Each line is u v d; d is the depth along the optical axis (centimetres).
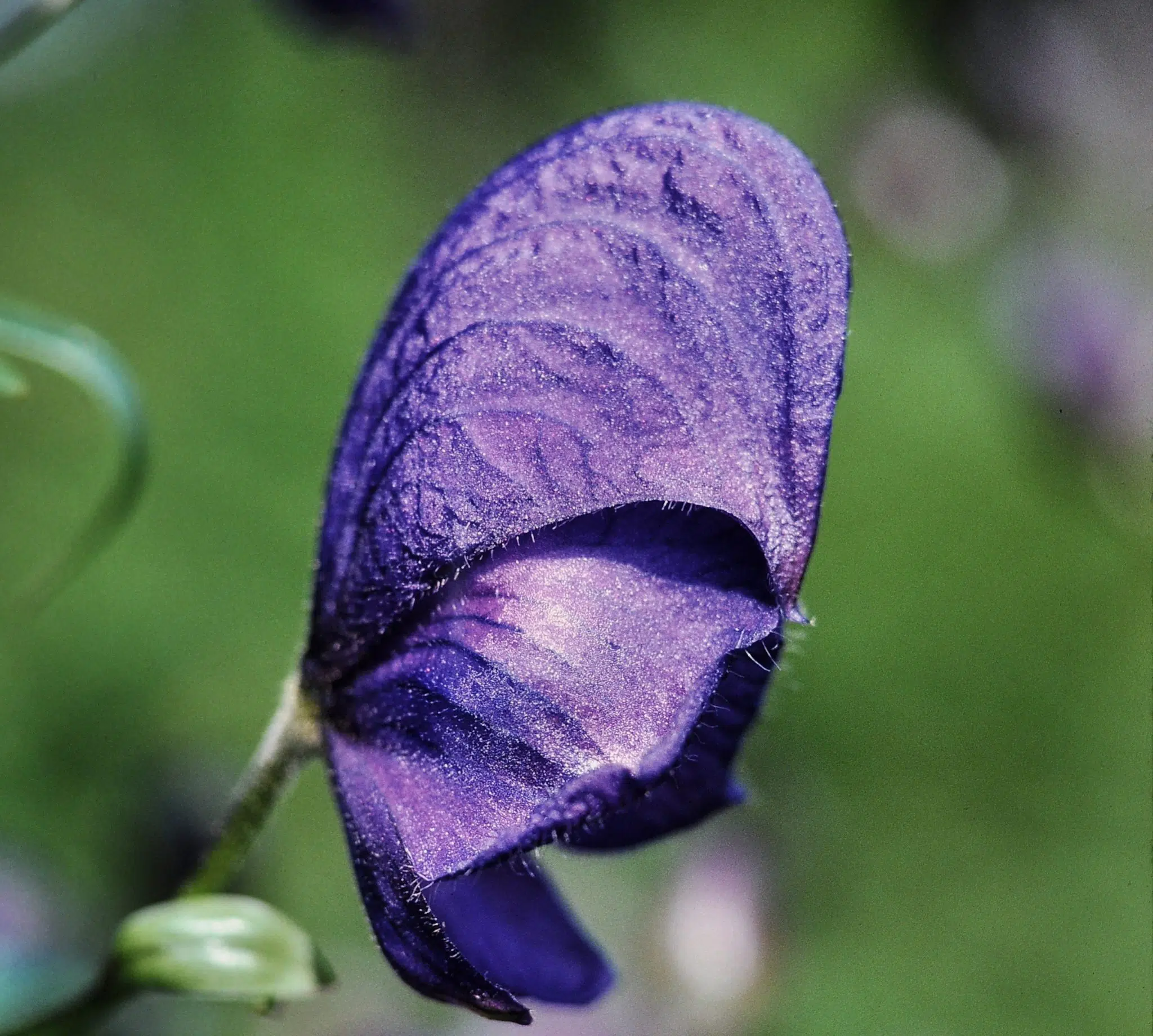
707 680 13
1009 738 39
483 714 13
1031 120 39
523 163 14
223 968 14
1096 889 37
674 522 13
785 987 22
